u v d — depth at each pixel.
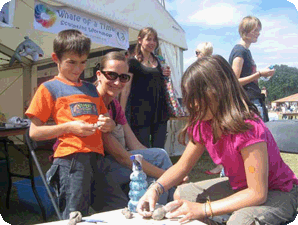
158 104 3.29
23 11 4.75
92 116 1.85
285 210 1.30
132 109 3.23
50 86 1.78
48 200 2.68
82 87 1.91
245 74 3.07
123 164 2.06
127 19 5.11
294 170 4.40
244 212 1.24
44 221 2.58
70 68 1.82
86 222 1.20
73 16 4.22
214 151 1.44
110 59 2.15
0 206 2.92
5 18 3.42
